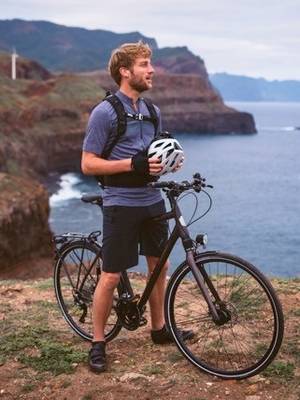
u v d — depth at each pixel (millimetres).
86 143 4223
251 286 4379
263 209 74625
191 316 5266
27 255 38125
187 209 70625
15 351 4852
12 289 6922
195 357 4305
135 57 4172
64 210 68500
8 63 173875
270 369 4207
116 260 4355
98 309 4512
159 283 4719
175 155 3998
